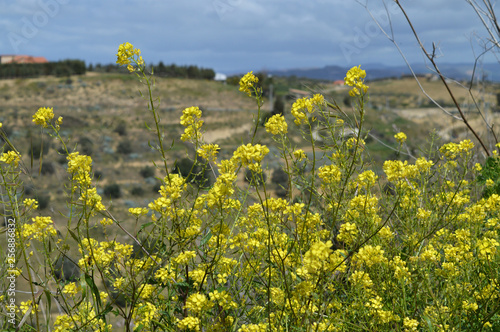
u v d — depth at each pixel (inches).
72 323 85.9
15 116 2480.3
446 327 83.3
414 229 108.5
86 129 1755.7
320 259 67.3
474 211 107.0
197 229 86.2
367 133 91.3
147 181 1280.8
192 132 90.3
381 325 88.0
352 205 99.1
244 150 75.9
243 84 87.2
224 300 82.7
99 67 4079.7
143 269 88.6
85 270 81.4
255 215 97.2
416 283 92.5
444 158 124.1
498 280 86.1
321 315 74.5
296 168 87.5
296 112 85.5
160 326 86.2
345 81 82.3
